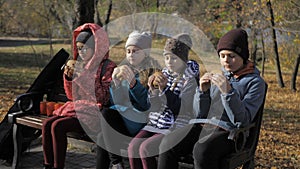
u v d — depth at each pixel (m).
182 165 3.40
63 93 4.56
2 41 25.84
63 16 15.35
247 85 3.16
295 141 6.86
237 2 13.84
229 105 2.89
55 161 3.62
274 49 14.66
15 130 4.15
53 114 3.96
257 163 5.23
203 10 16.66
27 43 24.27
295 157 5.71
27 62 17.69
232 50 3.09
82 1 5.84
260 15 13.41
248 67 3.21
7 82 12.20
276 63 14.91
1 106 8.27
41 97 4.52
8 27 15.76
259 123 3.42
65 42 20.88
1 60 17.80
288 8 11.63
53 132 3.59
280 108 10.77
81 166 4.35
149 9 13.79
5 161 4.38
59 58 4.65
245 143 3.32
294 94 13.42
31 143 5.02
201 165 2.92
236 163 3.09
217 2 15.12
